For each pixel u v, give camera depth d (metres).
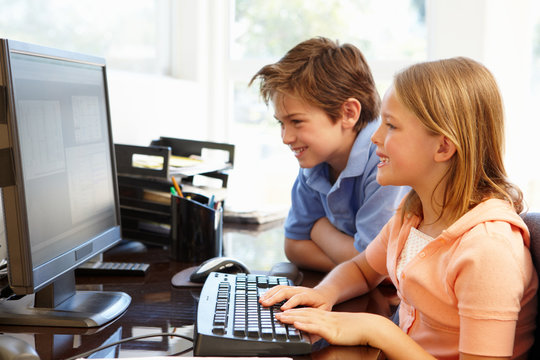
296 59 1.26
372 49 2.44
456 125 0.86
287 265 1.28
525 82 2.24
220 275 1.06
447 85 0.87
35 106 0.89
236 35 2.61
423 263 0.89
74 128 1.02
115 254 1.42
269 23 2.57
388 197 1.24
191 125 2.45
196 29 2.50
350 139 1.30
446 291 0.85
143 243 1.53
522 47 2.21
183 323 0.95
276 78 1.23
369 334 0.83
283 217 1.96
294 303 0.92
